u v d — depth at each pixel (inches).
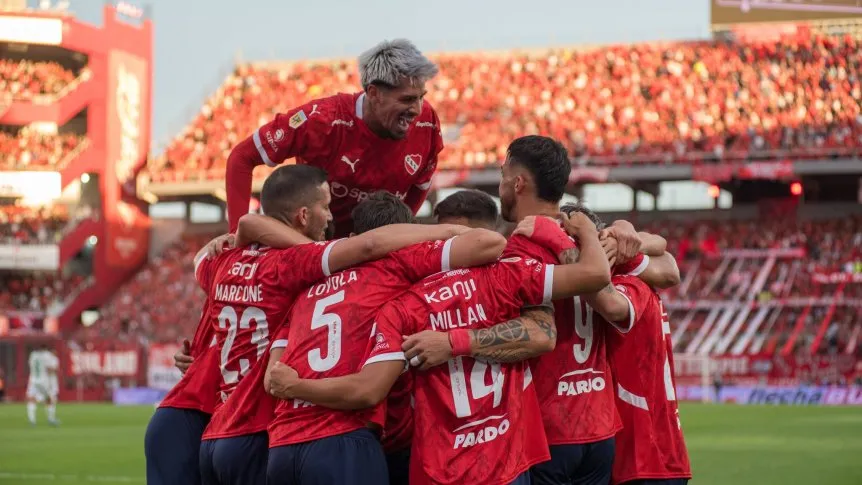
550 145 207.0
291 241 211.2
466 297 193.5
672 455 219.1
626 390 217.9
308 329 198.1
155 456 229.3
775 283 1413.6
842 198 1530.5
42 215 1678.2
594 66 1690.5
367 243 199.8
